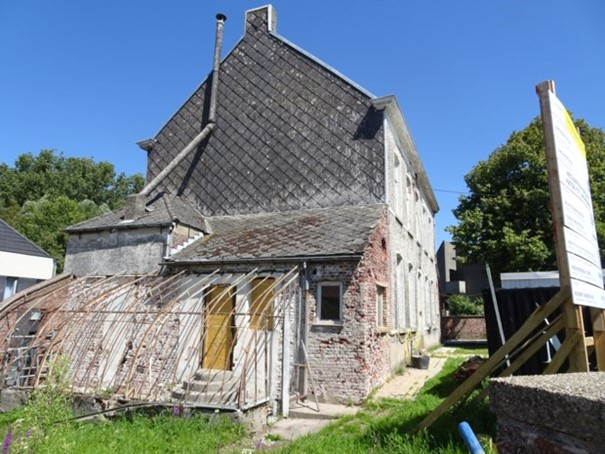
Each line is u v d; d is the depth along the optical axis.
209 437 7.05
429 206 24.58
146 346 11.34
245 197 16.03
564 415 2.09
